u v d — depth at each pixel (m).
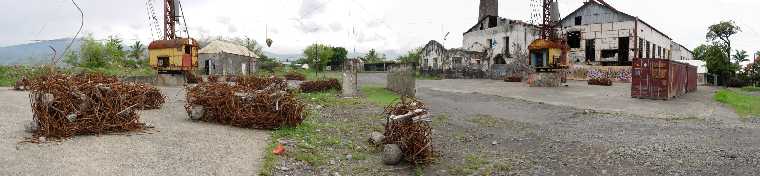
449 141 9.12
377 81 32.97
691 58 65.56
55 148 6.24
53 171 5.30
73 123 7.09
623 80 34.56
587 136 9.88
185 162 6.07
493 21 44.00
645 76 18.80
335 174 6.35
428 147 7.16
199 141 7.27
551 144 8.96
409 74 18.98
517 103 17.08
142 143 6.84
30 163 5.52
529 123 11.92
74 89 7.54
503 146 8.77
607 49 39.19
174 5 25.86
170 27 25.66
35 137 6.75
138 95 10.29
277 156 6.85
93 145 6.52
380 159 7.21
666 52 49.94
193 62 21.78
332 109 13.20
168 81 21.36
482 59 43.09
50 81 7.72
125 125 7.64
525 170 7.00
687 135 9.99
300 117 9.33
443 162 7.32
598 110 14.84
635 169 7.06
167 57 21.72
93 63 31.59
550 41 28.50
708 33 41.44
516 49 40.09
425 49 47.28
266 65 53.53
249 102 8.98
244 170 6.00
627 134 10.14
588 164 7.38
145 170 5.61
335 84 20.48
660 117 13.16
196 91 9.80
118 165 5.71
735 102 17.69
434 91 23.17
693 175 6.73
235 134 8.06
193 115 9.27
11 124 7.89
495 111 14.56
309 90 18.58
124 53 37.50
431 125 11.04
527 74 37.34
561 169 7.07
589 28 40.44
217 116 9.17
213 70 40.50
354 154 7.40
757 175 6.71
